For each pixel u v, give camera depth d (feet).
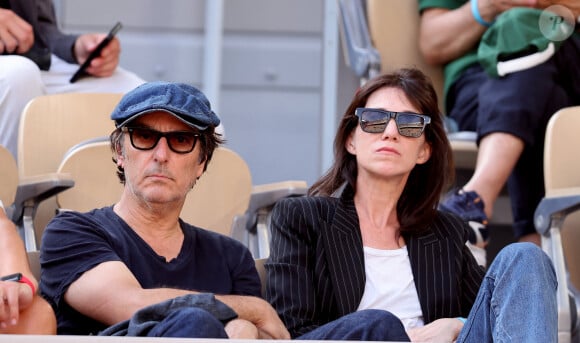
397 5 48.85
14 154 40.47
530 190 45.62
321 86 59.93
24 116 38.22
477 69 47.03
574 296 37.73
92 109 39.09
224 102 59.52
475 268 32.04
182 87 29.07
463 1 48.34
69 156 35.45
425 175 32.50
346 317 26.68
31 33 43.86
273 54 59.98
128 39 58.34
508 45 45.03
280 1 60.03
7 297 25.12
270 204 36.91
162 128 28.53
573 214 38.47
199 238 29.86
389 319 26.40
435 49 48.03
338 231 31.12
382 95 32.30
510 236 48.57
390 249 31.53
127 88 44.96
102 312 27.22
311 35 60.18
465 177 48.11
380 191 31.81
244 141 59.62
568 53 45.75
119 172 29.89
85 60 44.96
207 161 29.66
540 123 44.52
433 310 30.81
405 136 31.53
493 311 26.86
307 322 29.86
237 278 29.89
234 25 59.72
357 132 32.07
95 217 28.99
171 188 28.55
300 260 30.63
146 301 27.07
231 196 37.17
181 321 24.26
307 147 59.88
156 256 28.76
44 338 21.63
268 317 28.04
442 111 48.52
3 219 28.30
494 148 43.62
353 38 48.49
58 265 27.91
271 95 59.88
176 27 58.75
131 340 21.94
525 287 26.55
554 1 45.88
